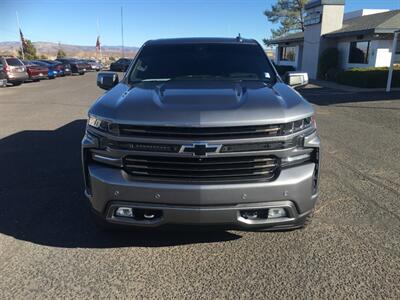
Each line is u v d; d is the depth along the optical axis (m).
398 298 3.05
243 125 3.21
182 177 3.30
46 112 13.00
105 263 3.54
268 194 3.30
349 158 6.92
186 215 3.30
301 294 3.10
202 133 3.21
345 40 27.62
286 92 3.90
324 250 3.75
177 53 5.04
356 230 4.15
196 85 4.09
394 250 3.74
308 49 31.56
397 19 23.86
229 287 3.20
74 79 33.34
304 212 3.49
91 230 4.17
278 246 3.82
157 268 3.47
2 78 24.58
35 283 3.25
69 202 4.93
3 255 3.68
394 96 16.64
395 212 4.60
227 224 3.36
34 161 6.79
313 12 30.14
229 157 3.27
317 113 12.27
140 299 3.06
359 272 3.38
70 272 3.41
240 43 5.25
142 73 4.76
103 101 3.72
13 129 9.87
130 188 3.33
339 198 5.03
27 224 4.33
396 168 6.32
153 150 3.29
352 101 15.22
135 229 3.77
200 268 3.47
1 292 3.14
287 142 3.33
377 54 24.17
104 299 3.06
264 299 3.05
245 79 4.56
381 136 8.74
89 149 3.60
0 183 5.65
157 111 3.30
